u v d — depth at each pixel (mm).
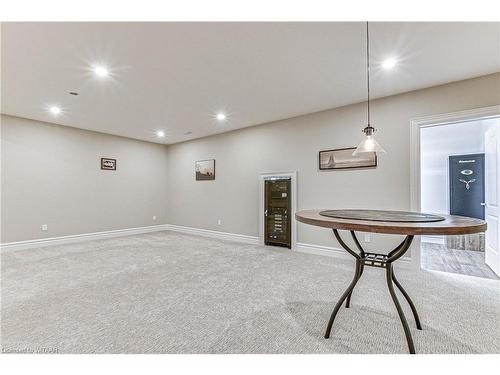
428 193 5434
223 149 5586
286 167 4555
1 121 4281
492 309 2227
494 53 2432
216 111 4172
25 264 3586
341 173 3920
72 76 2908
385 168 3537
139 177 6270
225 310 2221
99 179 5527
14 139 4414
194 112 4215
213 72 2840
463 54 2453
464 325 1967
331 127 4027
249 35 2170
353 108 3812
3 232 4305
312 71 2816
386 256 1906
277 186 4664
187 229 6359
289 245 4484
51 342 1761
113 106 3922
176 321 2037
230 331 1896
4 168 4320
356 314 2139
